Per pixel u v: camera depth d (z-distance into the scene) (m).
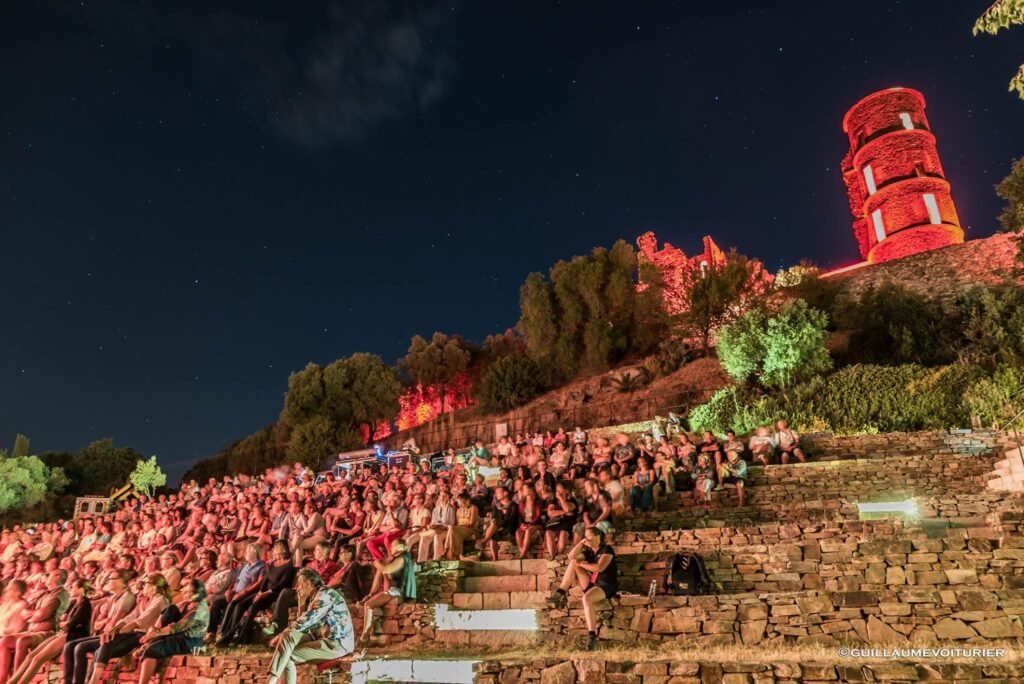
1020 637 7.30
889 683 6.19
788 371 22.53
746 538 10.88
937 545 8.91
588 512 11.78
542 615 9.12
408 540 12.50
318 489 18.23
